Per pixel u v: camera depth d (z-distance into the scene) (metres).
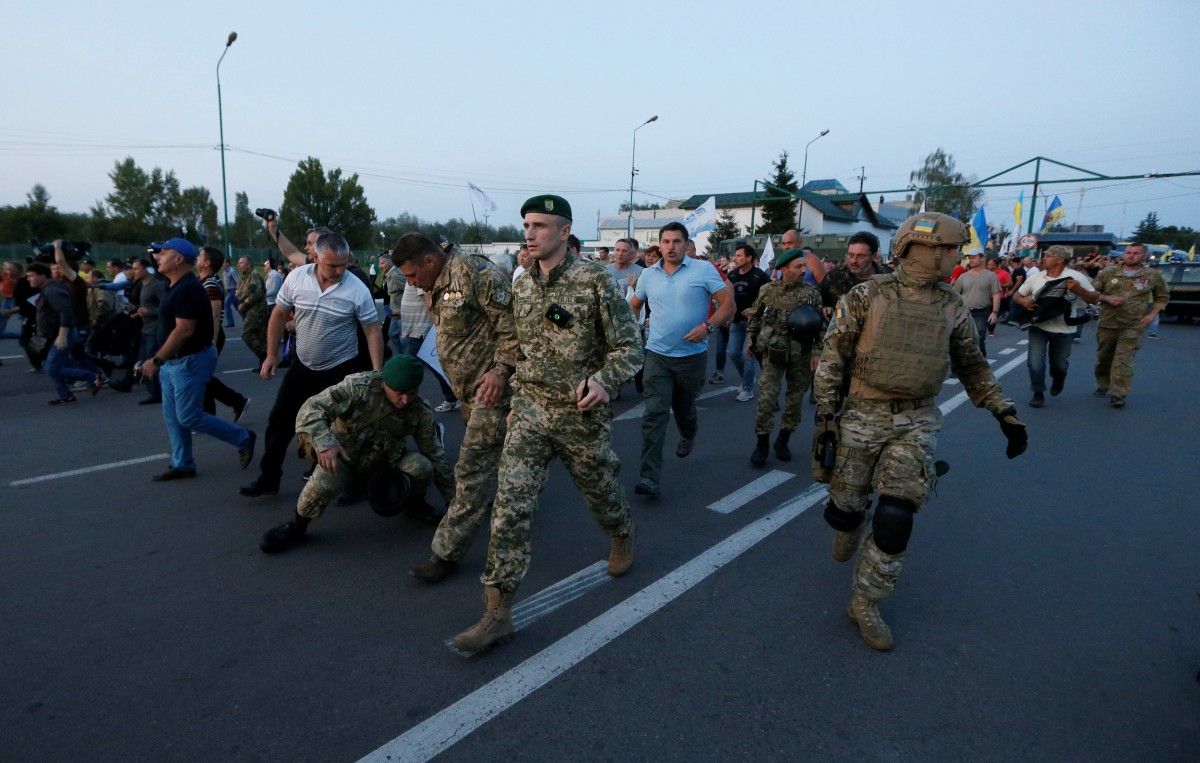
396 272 8.80
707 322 4.50
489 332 3.34
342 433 3.72
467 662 2.72
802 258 5.12
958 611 3.18
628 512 3.32
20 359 10.52
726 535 3.99
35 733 2.30
